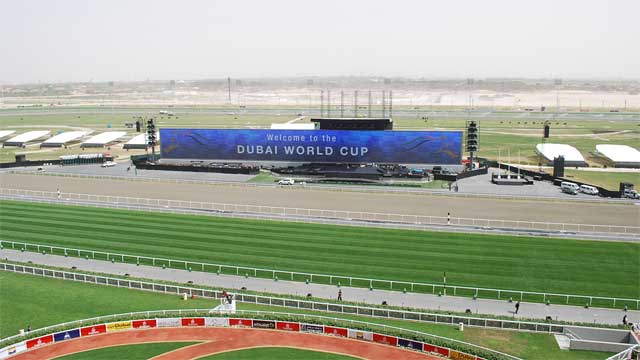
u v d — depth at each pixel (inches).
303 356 1879.9
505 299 2317.9
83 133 7628.0
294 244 3014.3
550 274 2566.4
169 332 2073.1
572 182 4407.0
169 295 2407.7
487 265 2684.5
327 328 2037.4
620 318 2132.1
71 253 2925.7
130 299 2361.0
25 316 2193.7
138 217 3585.1
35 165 5644.7
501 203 3927.2
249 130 5265.8
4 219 3570.4
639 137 7431.1
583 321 2103.8
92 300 2348.7
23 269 2679.6
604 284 2450.8
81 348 1947.6
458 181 4729.3
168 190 4407.0
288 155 5221.5
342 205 3860.7
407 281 2504.9
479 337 2007.9
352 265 2701.8
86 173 5196.9
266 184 4626.0
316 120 5201.8
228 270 2662.4
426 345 1893.5
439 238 3097.9
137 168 5428.2
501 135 7751.0
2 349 1859.0
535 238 3095.5
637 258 2770.7
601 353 1888.5
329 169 5059.1
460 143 4909.0
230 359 1861.5
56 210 3784.5
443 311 2191.2
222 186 4562.0
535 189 4414.4
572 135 7726.4
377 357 1870.1
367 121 5108.3
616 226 3302.2
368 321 2145.7
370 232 3216.0
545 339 1991.9
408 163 5007.4
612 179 4859.7
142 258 2834.6
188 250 2938.0
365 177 4817.9
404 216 3550.7
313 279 2546.8
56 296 2389.3
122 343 1984.5
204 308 2261.3
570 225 3344.0
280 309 2257.6
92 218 3572.8
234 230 3280.0
